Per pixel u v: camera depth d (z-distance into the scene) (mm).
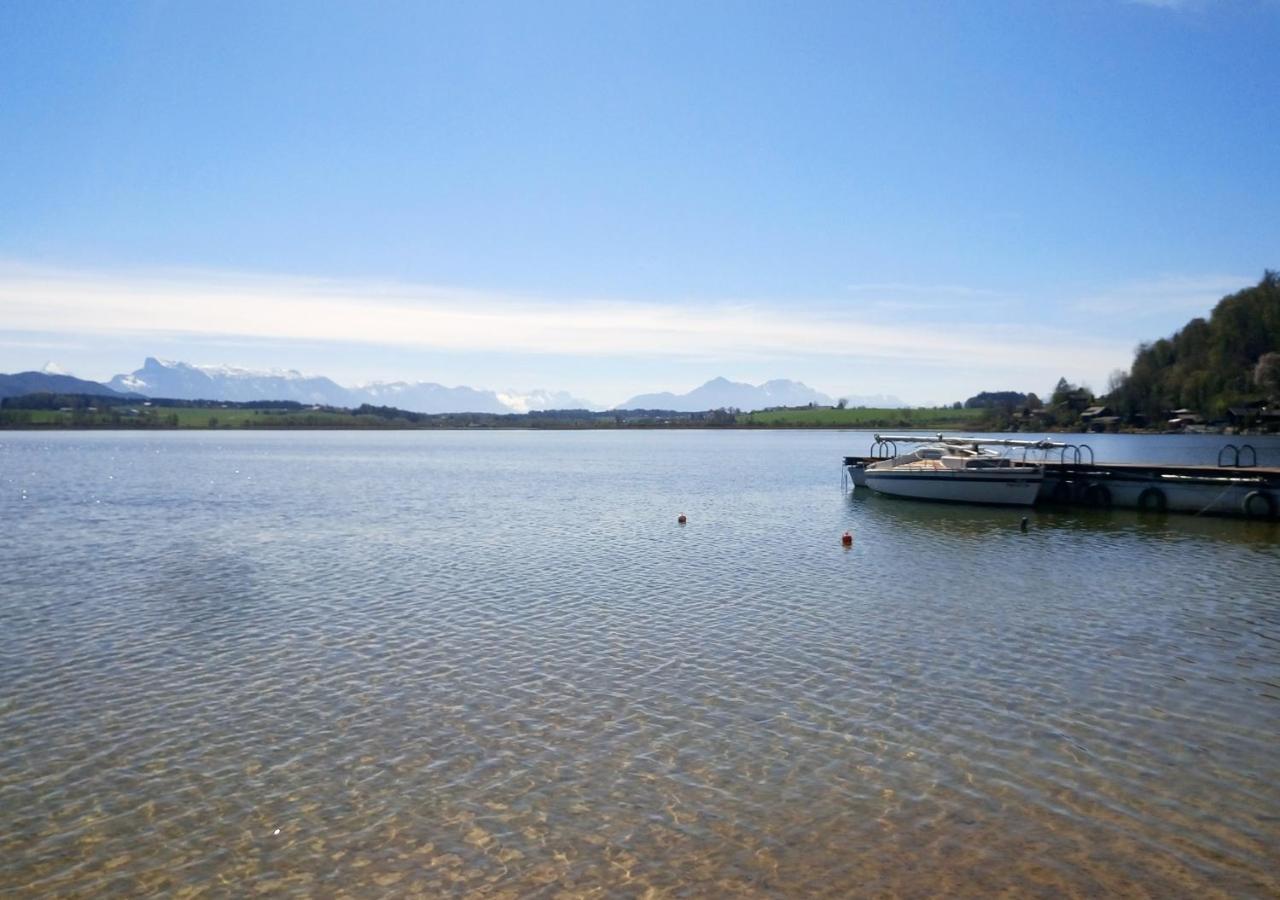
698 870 12812
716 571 34031
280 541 42219
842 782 15375
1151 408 170500
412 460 124875
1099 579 32344
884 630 24969
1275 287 163500
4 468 100938
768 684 20250
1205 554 38000
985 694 19578
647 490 71688
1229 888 12359
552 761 16234
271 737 17359
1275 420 147625
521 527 47562
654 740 17141
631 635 24438
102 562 36250
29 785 15414
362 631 24922
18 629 25172
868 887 12406
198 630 25062
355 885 12516
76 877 12734
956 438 66312
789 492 69062
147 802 14812
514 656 22453
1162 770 15812
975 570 34219
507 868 12891
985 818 14188
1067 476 56156
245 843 13578
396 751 16688
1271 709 18672
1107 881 12531
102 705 19094
